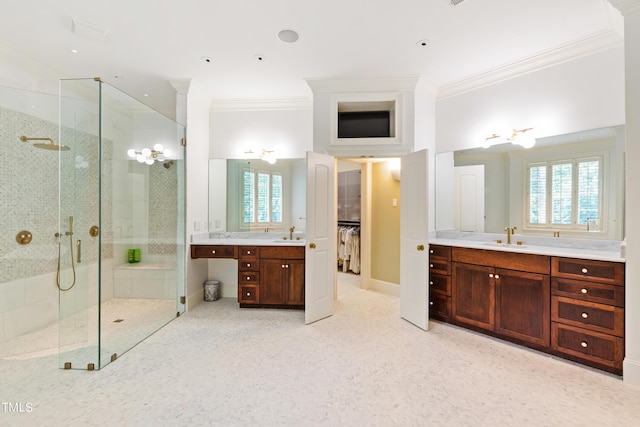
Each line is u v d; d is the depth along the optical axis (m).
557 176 2.82
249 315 3.36
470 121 3.38
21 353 2.42
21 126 2.72
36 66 2.94
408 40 2.62
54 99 3.00
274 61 2.98
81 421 1.63
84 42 2.62
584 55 2.66
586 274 2.19
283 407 1.76
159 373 2.13
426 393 1.90
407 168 3.23
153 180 3.46
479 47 2.73
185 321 3.16
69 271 2.44
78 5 2.14
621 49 2.49
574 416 1.68
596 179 2.62
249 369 2.19
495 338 2.72
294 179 3.97
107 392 1.90
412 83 3.34
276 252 3.51
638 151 1.97
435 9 2.21
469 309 2.88
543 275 2.40
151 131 3.43
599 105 2.59
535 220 2.96
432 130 3.61
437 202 3.61
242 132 4.01
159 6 2.16
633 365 1.97
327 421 1.65
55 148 2.99
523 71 2.99
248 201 4.04
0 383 2.00
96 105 2.63
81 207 2.46
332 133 3.45
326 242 3.32
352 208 5.68
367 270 4.48
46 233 2.91
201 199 3.86
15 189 2.68
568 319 2.28
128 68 3.11
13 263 2.67
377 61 2.98
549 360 2.31
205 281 4.04
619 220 2.51
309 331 2.91
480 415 1.69
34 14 2.24
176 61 2.97
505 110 3.12
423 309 2.95
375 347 2.55
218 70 3.16
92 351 2.39
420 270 3.00
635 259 1.98
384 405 1.78
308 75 3.27
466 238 3.40
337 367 2.21
